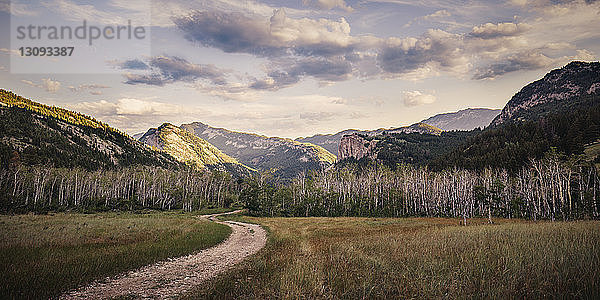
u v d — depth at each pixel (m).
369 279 8.78
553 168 58.88
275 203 86.75
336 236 24.59
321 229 33.97
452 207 73.31
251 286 9.02
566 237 13.89
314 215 81.44
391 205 83.00
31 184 80.88
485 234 18.31
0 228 22.88
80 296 8.59
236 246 21.06
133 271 11.94
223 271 12.11
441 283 7.97
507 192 70.62
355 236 23.27
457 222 44.78
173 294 8.93
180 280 10.66
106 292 9.04
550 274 7.73
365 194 91.38
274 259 13.59
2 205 60.44
